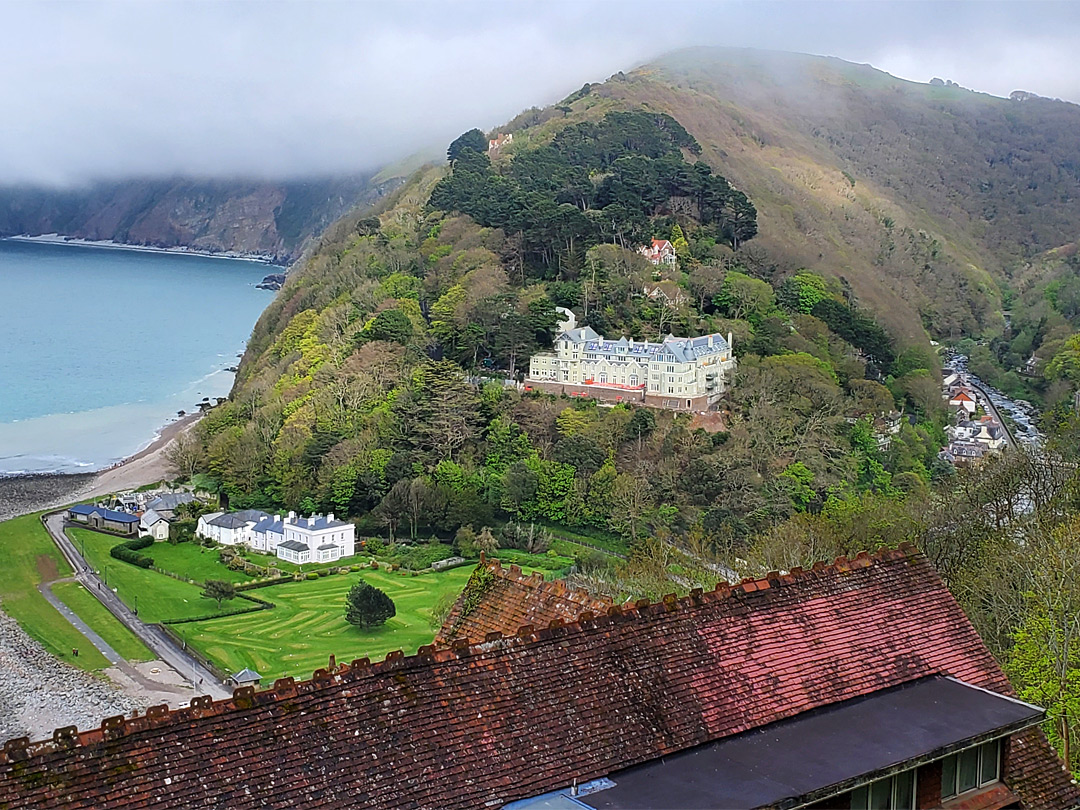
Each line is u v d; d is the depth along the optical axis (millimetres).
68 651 141000
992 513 114438
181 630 149625
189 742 27547
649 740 32281
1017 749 38094
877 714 35469
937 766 34375
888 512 113812
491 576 44125
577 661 33438
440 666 31641
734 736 33594
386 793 28531
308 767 28250
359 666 30562
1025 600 76562
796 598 38625
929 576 41781
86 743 26625
